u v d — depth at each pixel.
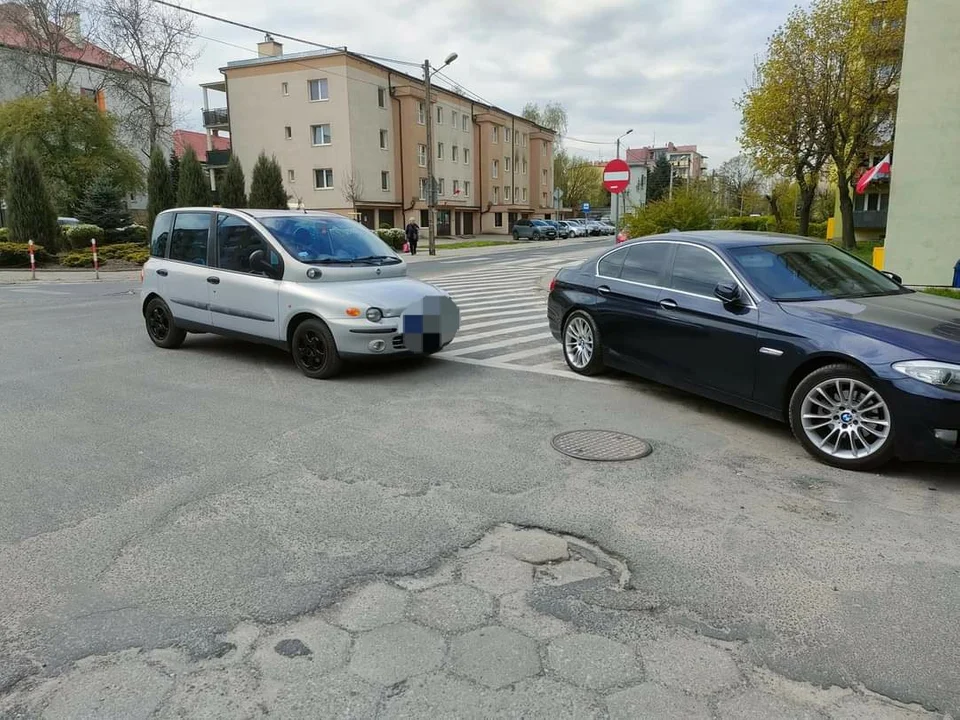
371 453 4.84
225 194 29.84
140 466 4.59
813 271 5.66
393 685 2.46
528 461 4.70
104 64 43.28
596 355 6.93
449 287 16.53
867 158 27.80
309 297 6.96
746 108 27.39
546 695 2.41
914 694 2.43
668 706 2.36
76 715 2.31
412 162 49.16
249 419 5.65
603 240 54.53
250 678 2.50
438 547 3.48
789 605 2.98
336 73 42.81
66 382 6.93
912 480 4.39
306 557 3.38
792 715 2.32
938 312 4.98
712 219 20.52
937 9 13.31
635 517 3.84
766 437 5.25
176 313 8.40
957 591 3.10
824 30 24.55
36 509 3.92
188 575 3.21
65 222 30.69
